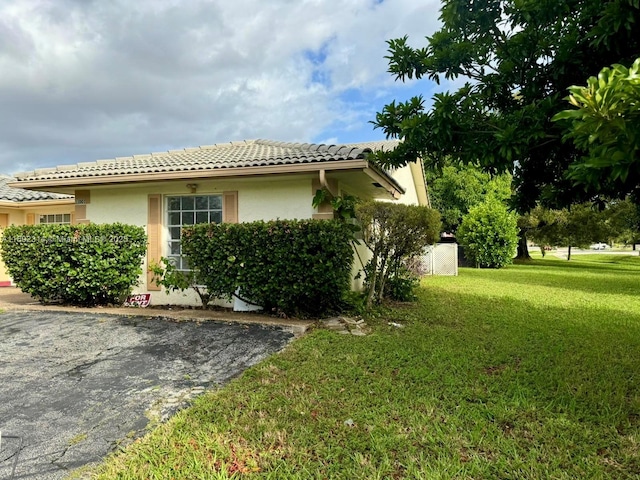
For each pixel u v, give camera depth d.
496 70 4.41
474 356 5.11
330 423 3.25
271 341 5.63
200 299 8.34
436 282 14.41
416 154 4.68
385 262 8.60
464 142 4.09
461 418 3.39
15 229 8.00
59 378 4.30
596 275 17.77
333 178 8.08
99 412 3.53
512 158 3.90
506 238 22.16
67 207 12.80
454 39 4.68
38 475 2.61
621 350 5.50
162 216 8.96
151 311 7.42
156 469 2.65
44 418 3.41
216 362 4.83
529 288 12.70
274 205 8.25
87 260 7.55
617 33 3.21
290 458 2.79
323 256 6.56
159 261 8.84
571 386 4.14
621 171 1.99
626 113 1.81
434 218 8.01
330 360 4.80
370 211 7.48
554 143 3.86
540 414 3.49
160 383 4.18
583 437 3.11
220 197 8.66
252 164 7.53
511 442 3.01
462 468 2.67
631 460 2.80
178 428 3.18
